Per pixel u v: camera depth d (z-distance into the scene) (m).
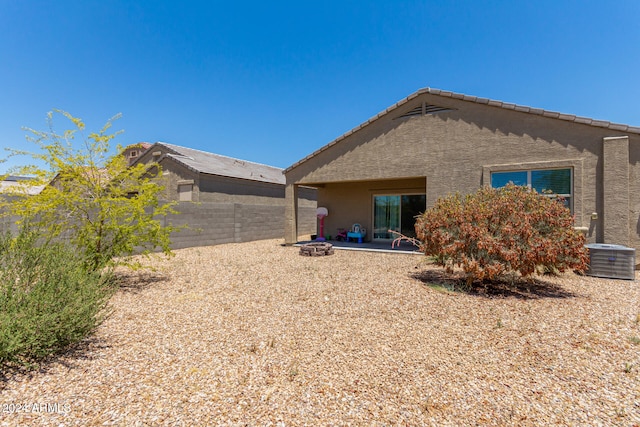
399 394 2.71
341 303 5.38
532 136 9.34
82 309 3.54
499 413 2.45
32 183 6.55
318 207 16.44
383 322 4.47
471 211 6.04
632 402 2.57
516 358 3.36
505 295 5.84
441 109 10.75
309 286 6.60
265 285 6.72
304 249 11.34
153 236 7.20
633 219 8.27
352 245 13.84
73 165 6.58
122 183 7.29
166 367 3.18
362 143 12.20
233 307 5.20
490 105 9.91
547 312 4.84
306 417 2.40
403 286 6.52
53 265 3.70
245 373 3.06
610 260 7.32
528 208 5.98
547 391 2.74
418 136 11.12
